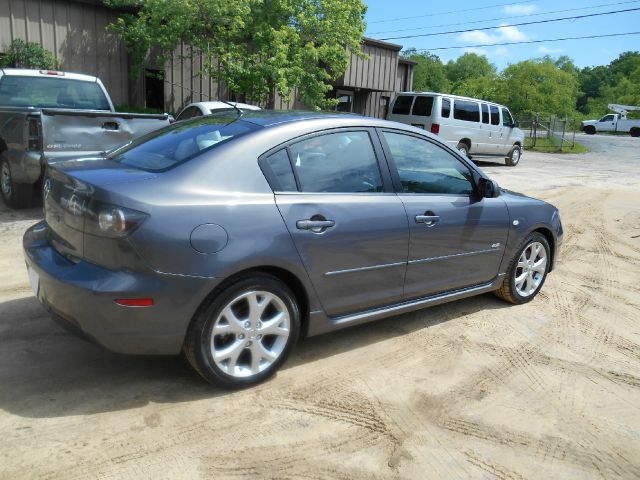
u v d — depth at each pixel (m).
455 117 16.72
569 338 4.54
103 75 14.49
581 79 123.19
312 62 14.84
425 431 3.08
